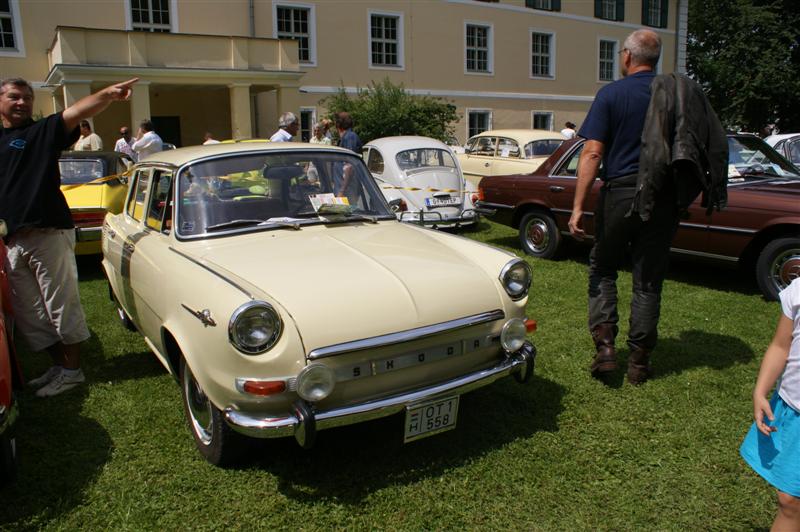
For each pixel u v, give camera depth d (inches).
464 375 121.2
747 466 122.3
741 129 1077.1
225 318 105.7
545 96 1044.5
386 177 374.3
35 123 148.6
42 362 184.2
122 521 107.6
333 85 827.4
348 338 108.0
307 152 163.8
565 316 214.5
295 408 105.4
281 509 110.5
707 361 172.9
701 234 236.1
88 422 143.1
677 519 107.1
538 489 115.7
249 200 149.9
